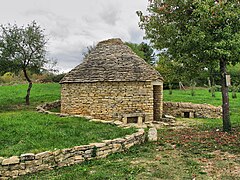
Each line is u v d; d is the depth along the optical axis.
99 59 16.75
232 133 10.54
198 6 9.57
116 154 7.61
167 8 11.11
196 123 14.62
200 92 32.34
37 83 39.91
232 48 9.33
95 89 15.38
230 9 9.49
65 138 8.25
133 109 14.84
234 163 6.62
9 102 23.11
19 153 6.50
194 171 6.03
